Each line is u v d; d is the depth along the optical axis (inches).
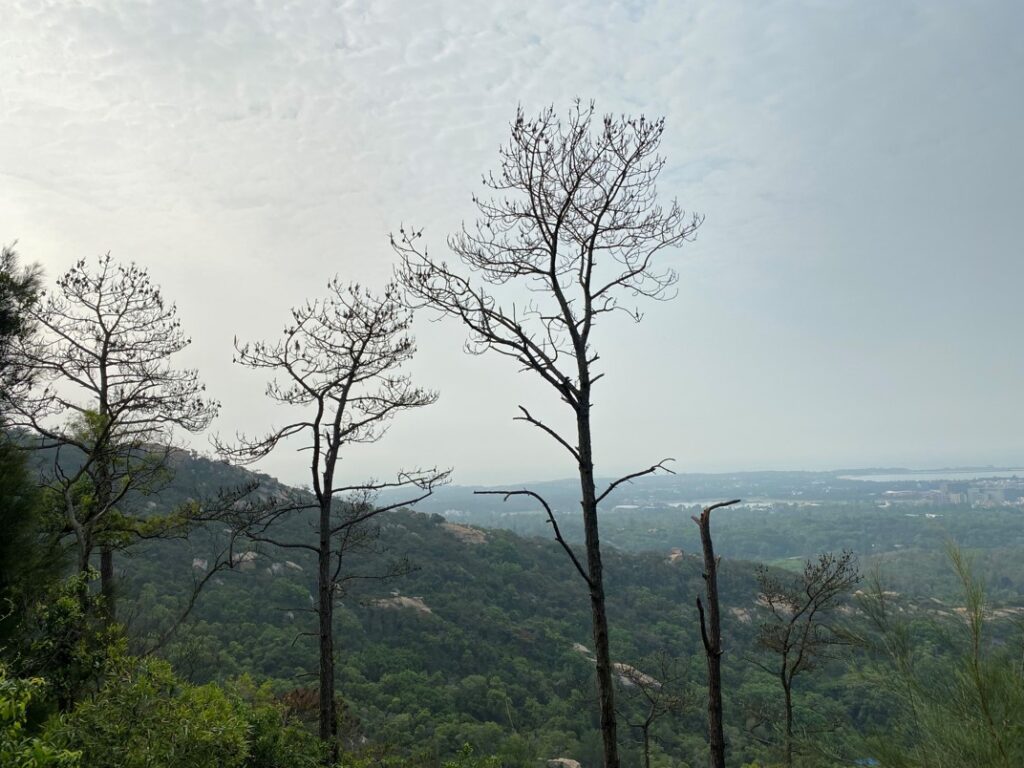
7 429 343.0
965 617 142.3
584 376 305.3
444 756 866.8
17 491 264.4
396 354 468.4
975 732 134.6
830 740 154.1
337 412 443.5
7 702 136.7
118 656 261.6
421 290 332.2
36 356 405.4
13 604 238.1
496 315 311.3
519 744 941.2
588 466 293.9
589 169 318.7
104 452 434.6
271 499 445.1
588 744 1067.9
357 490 451.2
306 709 558.3
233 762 258.7
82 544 373.1
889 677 145.9
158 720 235.5
